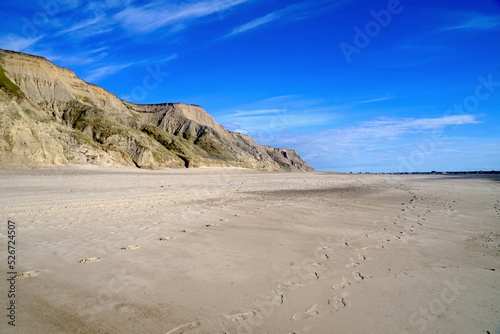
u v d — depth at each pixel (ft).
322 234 22.30
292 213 30.76
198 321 10.14
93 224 23.30
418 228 24.95
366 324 10.21
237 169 227.40
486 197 48.37
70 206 31.09
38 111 144.36
